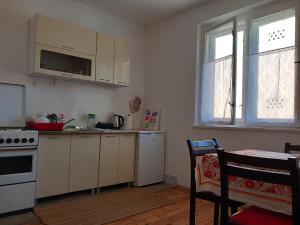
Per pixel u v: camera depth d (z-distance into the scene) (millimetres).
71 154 2914
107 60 3479
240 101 3102
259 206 1364
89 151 3070
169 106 3891
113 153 3312
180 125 3701
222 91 3199
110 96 3912
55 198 2928
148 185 3658
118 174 3369
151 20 4125
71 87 3484
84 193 3152
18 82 3031
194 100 3521
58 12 3363
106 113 3859
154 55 4219
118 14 3912
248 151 1990
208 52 3465
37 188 2656
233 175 1303
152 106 4180
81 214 2477
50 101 3285
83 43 3227
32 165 2494
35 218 2361
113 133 3311
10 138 2344
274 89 2725
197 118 3531
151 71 4250
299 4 2553
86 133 3018
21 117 3035
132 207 2717
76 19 3533
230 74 3092
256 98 2885
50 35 2949
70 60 3209
